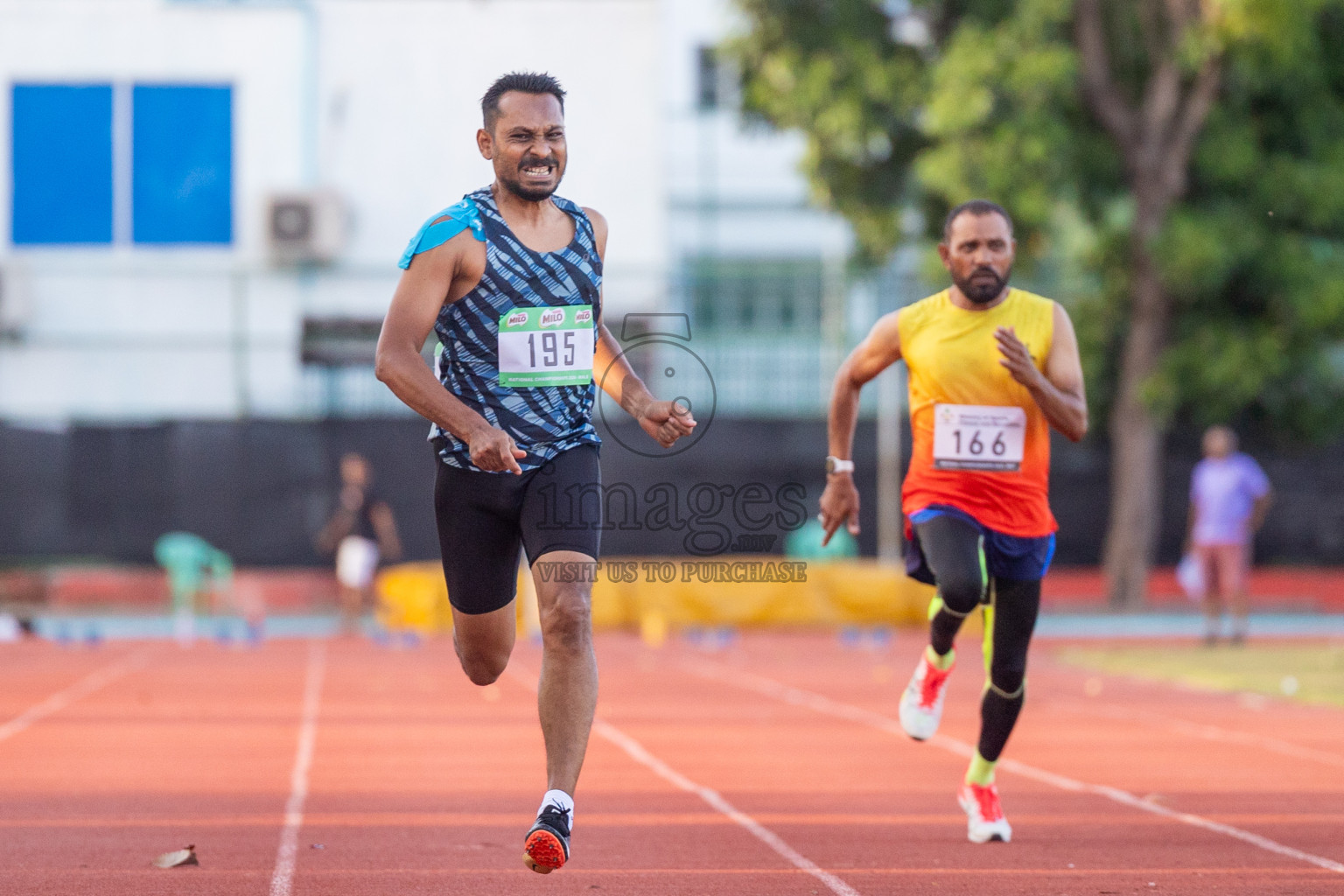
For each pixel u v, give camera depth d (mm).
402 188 76438
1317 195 64688
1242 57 62156
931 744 27828
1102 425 70125
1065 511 74188
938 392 17609
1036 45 60875
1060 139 61531
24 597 66562
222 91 76188
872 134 64000
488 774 23812
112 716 32469
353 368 73750
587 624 13539
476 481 13820
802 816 19859
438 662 47906
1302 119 65812
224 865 16328
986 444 17453
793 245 105062
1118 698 36000
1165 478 74375
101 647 54812
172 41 75875
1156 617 65812
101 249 75250
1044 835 18375
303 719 31969
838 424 18797
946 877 15820
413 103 76625
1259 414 73000
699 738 28797
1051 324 17578
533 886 15352
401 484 73000
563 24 76750
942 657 17969
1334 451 74250
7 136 75250
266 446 72812
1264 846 17578
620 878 15719
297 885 15312
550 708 13312
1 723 31047
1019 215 61312
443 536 14086
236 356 74188
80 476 72062
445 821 19391
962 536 17250
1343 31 64938
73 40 75500
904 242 69000
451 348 14008
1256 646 52219
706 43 105438
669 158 104938
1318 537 74000
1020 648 17562
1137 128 65188
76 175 75438
